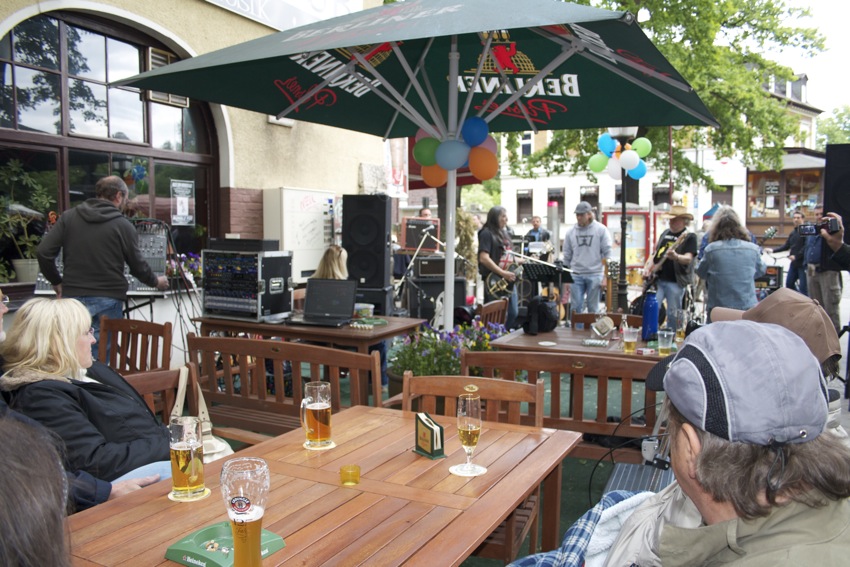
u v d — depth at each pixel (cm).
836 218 548
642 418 437
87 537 176
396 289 921
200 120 748
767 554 99
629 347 437
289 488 209
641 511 154
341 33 359
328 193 866
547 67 434
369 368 336
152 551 168
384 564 161
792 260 1008
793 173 2973
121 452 258
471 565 321
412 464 231
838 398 196
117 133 655
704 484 105
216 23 729
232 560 158
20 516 73
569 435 266
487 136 498
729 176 2973
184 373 310
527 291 792
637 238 1386
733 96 1655
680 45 1552
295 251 817
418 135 532
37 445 82
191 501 200
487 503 198
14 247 573
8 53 557
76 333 270
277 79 489
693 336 114
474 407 224
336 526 182
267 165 815
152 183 693
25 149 574
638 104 526
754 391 102
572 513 374
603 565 157
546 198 3191
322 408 248
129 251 504
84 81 621
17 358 263
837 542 99
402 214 2298
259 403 392
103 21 627
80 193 621
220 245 555
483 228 787
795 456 102
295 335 518
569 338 495
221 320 547
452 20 322
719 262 595
